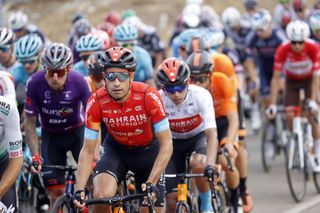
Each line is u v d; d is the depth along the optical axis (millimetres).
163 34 52469
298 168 21328
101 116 14008
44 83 16781
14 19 27688
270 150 25609
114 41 26297
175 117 16172
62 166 16047
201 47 19875
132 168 14789
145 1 56594
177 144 16562
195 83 16844
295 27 23203
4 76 16859
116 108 13922
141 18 54719
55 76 16281
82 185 13523
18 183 18641
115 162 14461
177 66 15188
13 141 12789
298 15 33156
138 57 22422
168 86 15141
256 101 32219
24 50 18969
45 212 17984
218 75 17688
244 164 19344
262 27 29172
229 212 17953
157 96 13930
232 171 17281
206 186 15992
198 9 33062
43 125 17438
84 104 17031
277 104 28781
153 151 14664
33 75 16906
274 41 29266
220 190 17250
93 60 17422
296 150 21469
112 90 13461
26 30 29109
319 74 23391
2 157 13531
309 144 22422
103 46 22250
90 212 16609
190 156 16359
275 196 21859
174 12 55469
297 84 24156
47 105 16938
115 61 13258
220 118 18250
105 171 14266
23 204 18812
